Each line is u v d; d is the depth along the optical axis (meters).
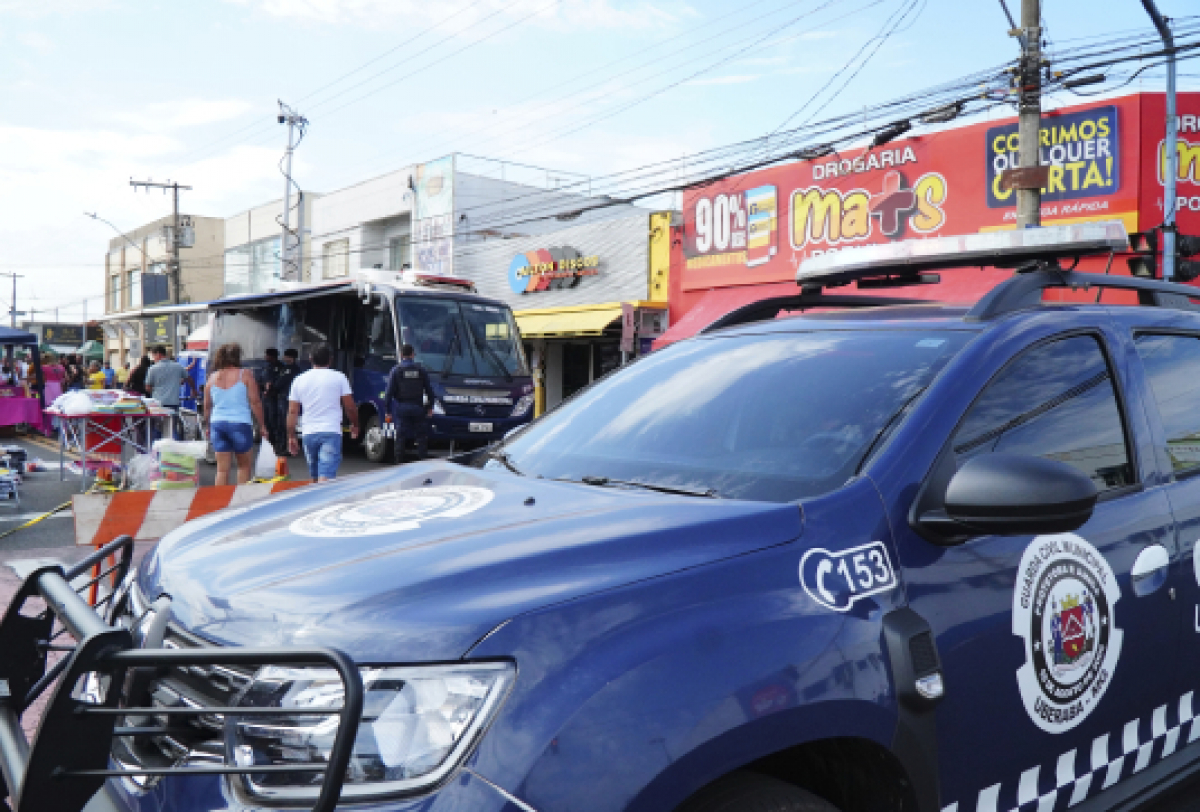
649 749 1.56
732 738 1.64
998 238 2.88
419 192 33.94
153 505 5.50
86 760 1.48
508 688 1.54
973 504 1.95
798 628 1.80
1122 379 2.72
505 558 1.79
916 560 2.05
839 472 2.19
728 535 1.91
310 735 1.53
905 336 2.62
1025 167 13.99
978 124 16.34
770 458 2.33
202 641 1.74
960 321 2.62
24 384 21.88
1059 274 2.84
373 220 36.72
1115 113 15.14
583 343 24.73
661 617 1.70
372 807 1.46
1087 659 2.33
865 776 1.99
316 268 40.34
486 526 2.00
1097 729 2.38
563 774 1.49
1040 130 15.96
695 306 21.42
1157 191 14.98
